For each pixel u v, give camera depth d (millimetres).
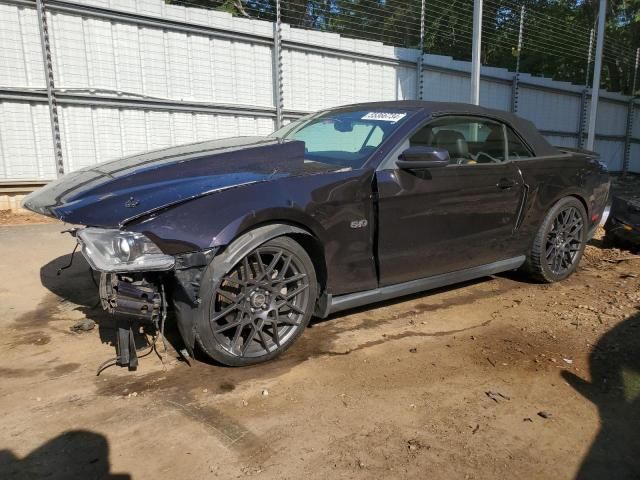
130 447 2357
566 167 4867
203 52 8805
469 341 3641
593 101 12602
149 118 8445
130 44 8070
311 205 3160
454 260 4086
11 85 7289
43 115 7582
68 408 2650
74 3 7465
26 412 2607
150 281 2814
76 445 2361
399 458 2359
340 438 2484
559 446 2502
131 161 3463
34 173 7633
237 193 2936
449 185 3883
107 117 8070
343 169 3438
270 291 3100
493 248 4371
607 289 4895
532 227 4660
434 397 2891
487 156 4332
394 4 11984
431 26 13258
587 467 2357
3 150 7375
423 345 3547
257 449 2377
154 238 2678
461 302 4445
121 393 2805
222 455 2326
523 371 3229
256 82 9484
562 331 3855
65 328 3639
